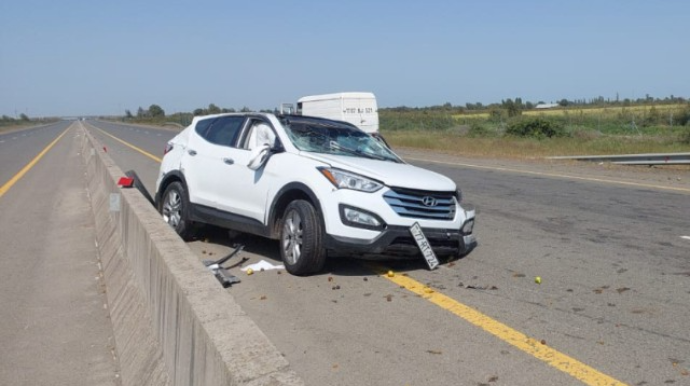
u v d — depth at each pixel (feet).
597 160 74.69
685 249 26.66
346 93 90.79
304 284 21.21
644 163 69.31
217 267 22.03
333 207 20.94
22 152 106.01
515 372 14.21
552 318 17.81
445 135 136.15
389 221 20.92
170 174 28.76
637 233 30.25
